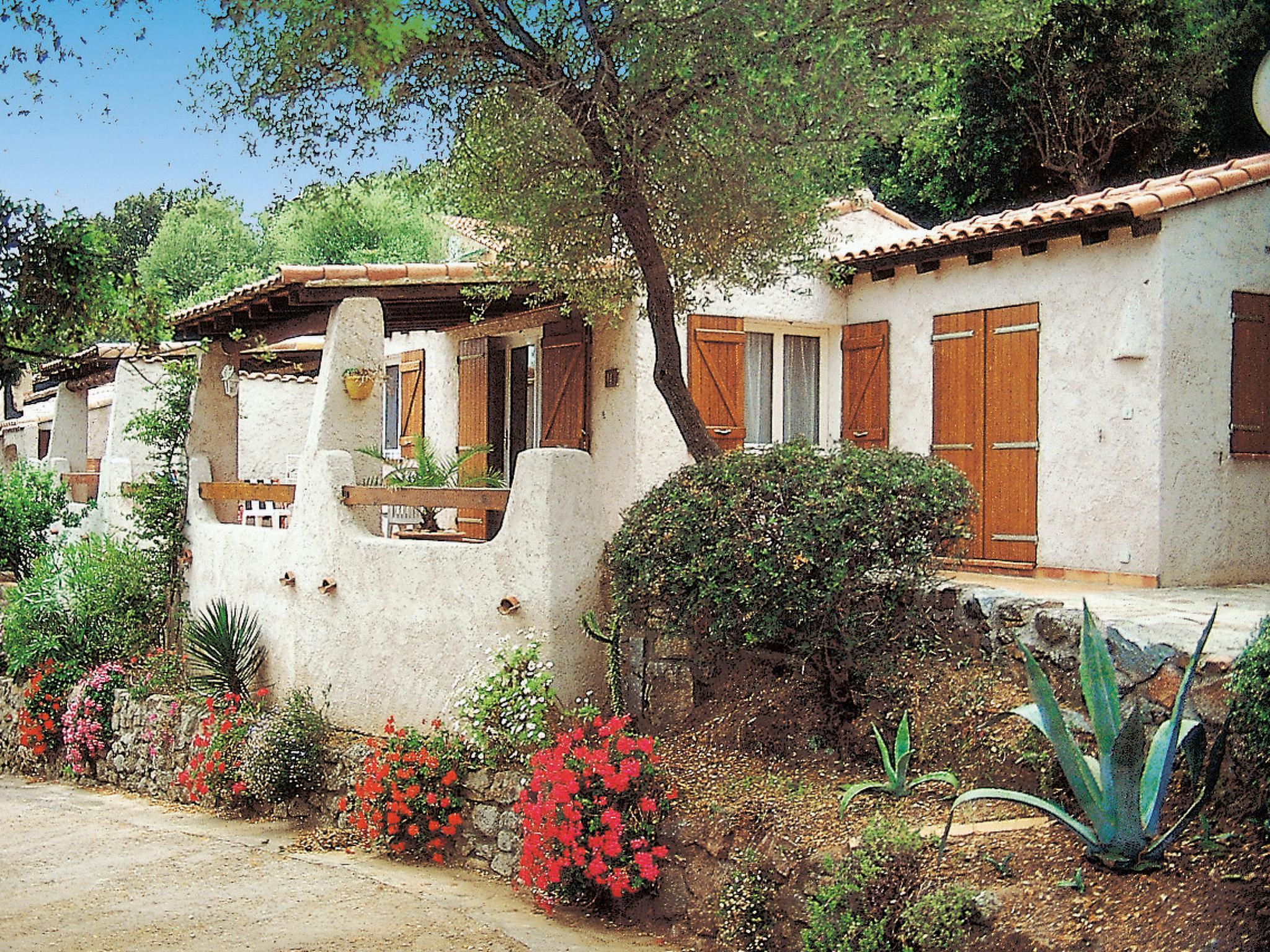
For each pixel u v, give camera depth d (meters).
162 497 12.64
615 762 7.27
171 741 11.09
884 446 12.17
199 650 10.93
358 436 10.62
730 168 8.77
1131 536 9.76
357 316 10.61
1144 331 9.67
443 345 15.00
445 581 9.30
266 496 11.31
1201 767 5.72
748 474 7.53
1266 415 10.25
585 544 8.85
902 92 8.79
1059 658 6.95
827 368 12.94
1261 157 10.45
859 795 6.75
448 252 18.52
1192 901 4.97
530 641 8.71
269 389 20.11
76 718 12.31
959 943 5.17
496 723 8.38
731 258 9.73
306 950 6.54
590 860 6.96
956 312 11.48
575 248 9.75
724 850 6.61
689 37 7.97
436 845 8.38
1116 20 19.33
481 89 8.78
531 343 13.52
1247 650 5.43
